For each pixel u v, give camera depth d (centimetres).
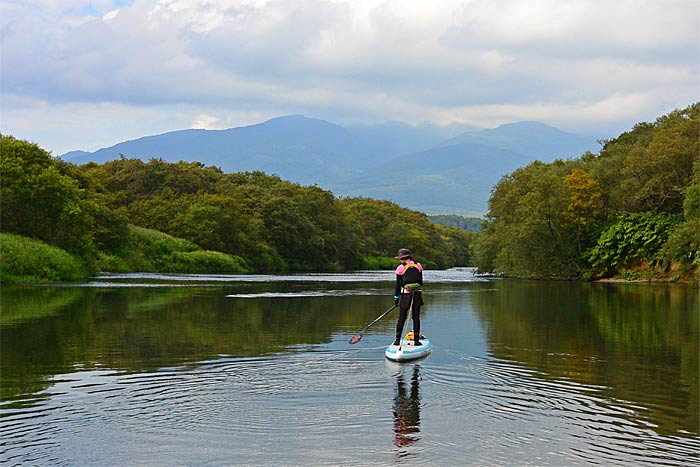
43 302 2558
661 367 1258
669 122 6031
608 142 7162
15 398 975
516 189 6412
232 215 8112
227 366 1230
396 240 12762
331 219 10338
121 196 8244
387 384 1080
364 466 696
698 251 4506
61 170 6184
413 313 1430
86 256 5081
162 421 856
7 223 4681
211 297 2980
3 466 691
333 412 902
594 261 5503
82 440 777
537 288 4188
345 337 1641
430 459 718
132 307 2388
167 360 1294
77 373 1159
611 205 5747
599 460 720
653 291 3816
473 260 7406
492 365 1263
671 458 729
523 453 740
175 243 6956
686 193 4712
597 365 1275
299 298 2994
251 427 830
